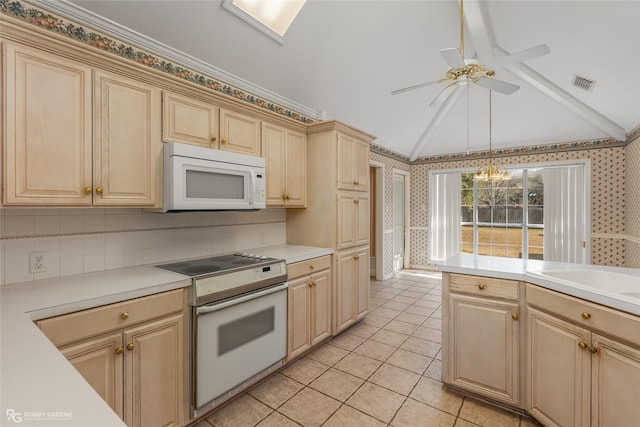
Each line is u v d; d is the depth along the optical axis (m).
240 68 2.56
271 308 2.26
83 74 1.57
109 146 1.66
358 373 2.41
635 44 2.63
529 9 2.61
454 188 5.84
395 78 3.50
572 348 1.55
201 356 1.78
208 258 2.44
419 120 4.77
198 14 2.04
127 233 2.07
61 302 1.32
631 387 1.29
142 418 1.55
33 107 1.41
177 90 1.98
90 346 1.37
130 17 1.90
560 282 1.62
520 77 3.58
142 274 1.86
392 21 2.71
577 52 2.95
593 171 4.61
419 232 6.18
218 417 1.90
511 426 1.82
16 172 1.37
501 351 1.92
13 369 0.79
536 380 1.76
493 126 4.82
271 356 2.26
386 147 5.30
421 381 2.30
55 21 1.73
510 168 5.30
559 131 4.69
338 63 2.96
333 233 2.94
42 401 0.64
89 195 1.59
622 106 3.60
